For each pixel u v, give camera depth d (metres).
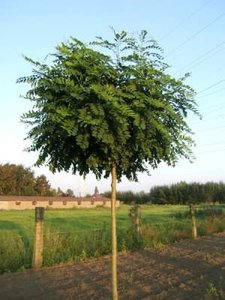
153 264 13.14
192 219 20.70
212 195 75.38
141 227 18.70
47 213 52.12
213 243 17.97
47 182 100.38
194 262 13.36
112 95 6.12
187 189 78.69
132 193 89.44
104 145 6.54
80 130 6.24
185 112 7.04
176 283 10.37
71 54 6.42
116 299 7.22
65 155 6.93
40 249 13.20
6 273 12.18
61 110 6.07
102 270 12.32
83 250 14.77
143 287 9.98
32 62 6.52
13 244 14.55
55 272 12.18
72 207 81.31
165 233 19.84
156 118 6.50
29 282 10.97
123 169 7.30
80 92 6.18
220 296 8.89
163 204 81.44
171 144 7.03
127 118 6.37
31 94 6.49
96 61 6.47
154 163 7.38
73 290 9.96
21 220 36.56
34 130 6.46
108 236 17.59
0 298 9.47
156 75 6.70
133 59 6.66
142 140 6.68
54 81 6.37
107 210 65.62
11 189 94.44
